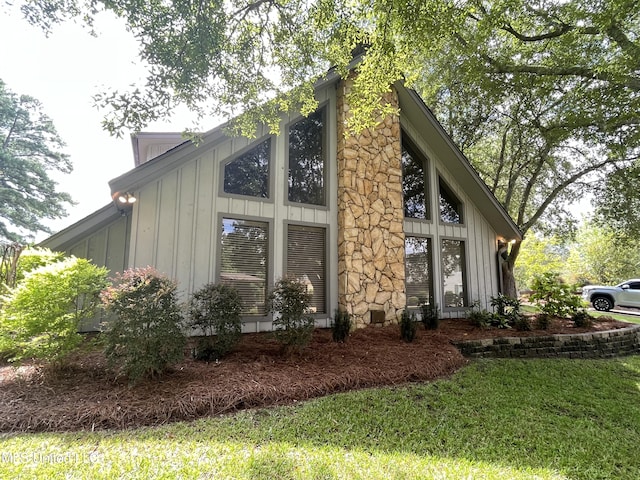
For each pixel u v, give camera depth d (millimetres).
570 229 14281
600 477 2654
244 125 6297
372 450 2863
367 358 5223
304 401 3889
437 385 4574
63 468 2428
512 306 8578
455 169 9500
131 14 4617
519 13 8000
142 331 3799
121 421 3176
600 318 9461
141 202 6066
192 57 4930
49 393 3686
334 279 7590
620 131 9719
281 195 7305
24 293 4020
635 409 4145
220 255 6566
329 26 5379
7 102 23109
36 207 23547
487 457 2854
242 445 2848
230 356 5031
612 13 6598
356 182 7762
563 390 4711
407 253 8734
